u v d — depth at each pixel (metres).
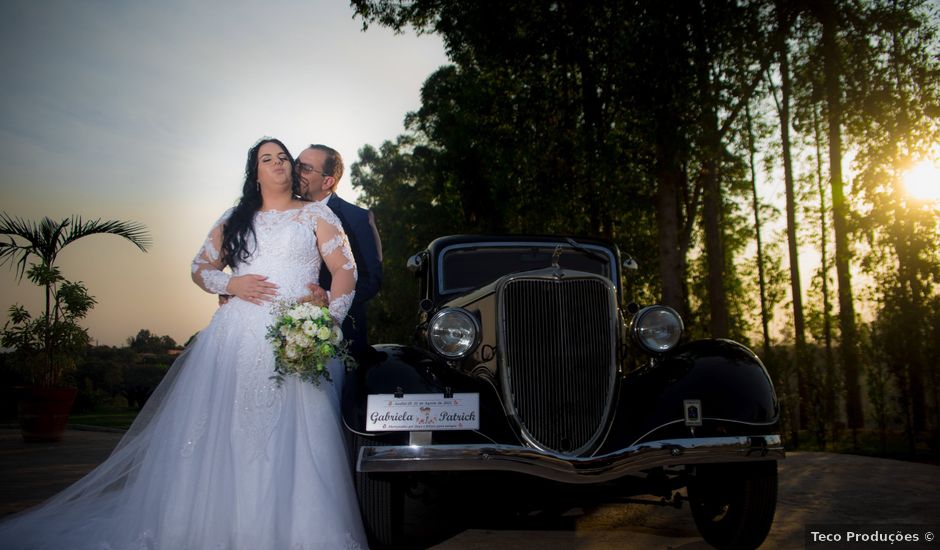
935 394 9.20
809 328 21.30
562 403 3.82
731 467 3.96
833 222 16.53
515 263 5.53
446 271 5.50
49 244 11.24
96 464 7.82
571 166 15.55
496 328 3.91
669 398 3.82
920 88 13.05
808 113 15.16
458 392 3.75
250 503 3.43
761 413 3.76
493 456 3.56
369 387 3.71
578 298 3.95
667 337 4.23
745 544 3.92
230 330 3.72
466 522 4.85
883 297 9.97
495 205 20.72
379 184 43.12
